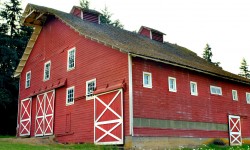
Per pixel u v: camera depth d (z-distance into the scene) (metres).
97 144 17.00
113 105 16.52
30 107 24.47
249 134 24.61
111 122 16.44
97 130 17.31
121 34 23.62
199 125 19.81
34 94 24.12
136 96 16.05
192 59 26.19
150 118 16.47
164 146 16.81
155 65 17.75
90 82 18.70
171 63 17.94
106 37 19.64
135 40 22.98
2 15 36.72
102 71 17.89
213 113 21.39
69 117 19.88
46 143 18.83
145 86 16.73
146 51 18.34
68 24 20.62
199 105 20.30
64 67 21.48
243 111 24.72
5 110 34.25
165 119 17.38
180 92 19.02
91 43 19.28
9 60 33.78
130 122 15.35
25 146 14.86
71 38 21.38
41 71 24.22
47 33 24.42
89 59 19.17
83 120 18.61
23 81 26.80
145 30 28.25
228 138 22.30
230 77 23.45
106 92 17.14
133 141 15.21
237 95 24.64
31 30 37.84
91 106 18.22
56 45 22.97
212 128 20.92
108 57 17.64
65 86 20.94
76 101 19.58
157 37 28.34
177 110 18.39
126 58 16.38
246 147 21.44
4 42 34.41
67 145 17.11
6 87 34.25
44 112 22.55
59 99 21.28
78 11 25.08
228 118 22.70
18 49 36.19
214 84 22.39
